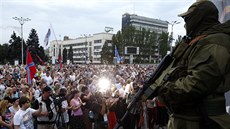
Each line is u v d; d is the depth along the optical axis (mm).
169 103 1471
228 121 1379
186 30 1617
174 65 1588
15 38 76000
